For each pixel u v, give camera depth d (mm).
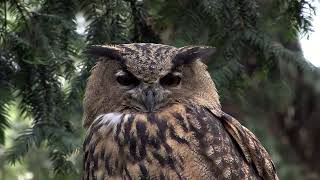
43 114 11320
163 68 9953
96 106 10328
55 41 11117
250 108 12727
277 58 11828
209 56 11156
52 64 11000
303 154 17047
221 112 9734
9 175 16703
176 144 9070
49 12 11281
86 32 11250
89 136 9602
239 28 11602
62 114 11367
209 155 9047
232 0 11539
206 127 9219
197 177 8977
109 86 10211
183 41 11305
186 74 10102
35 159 16234
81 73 11211
